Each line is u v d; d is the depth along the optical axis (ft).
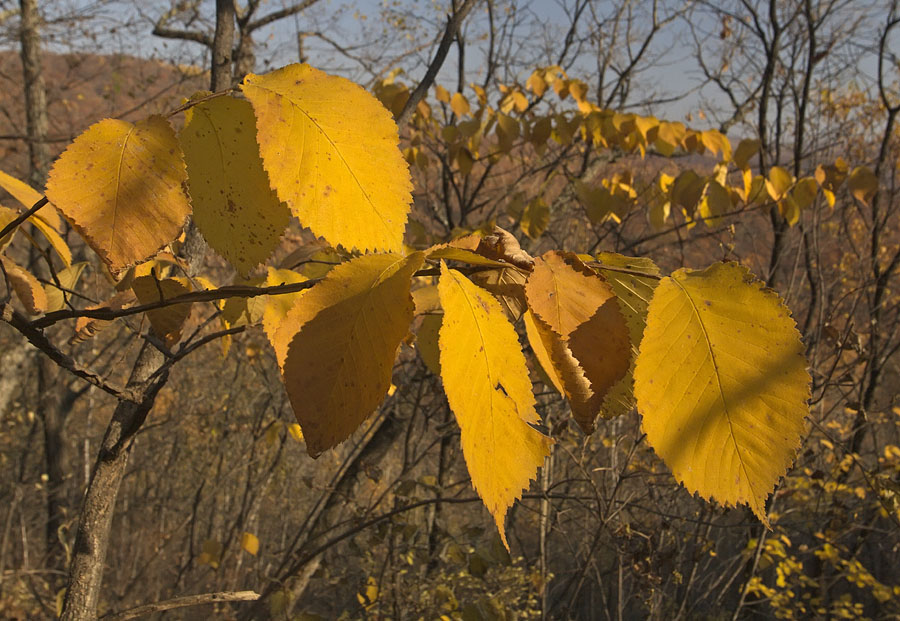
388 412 13.07
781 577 16.05
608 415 2.03
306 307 1.53
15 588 21.68
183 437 31.32
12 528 28.60
